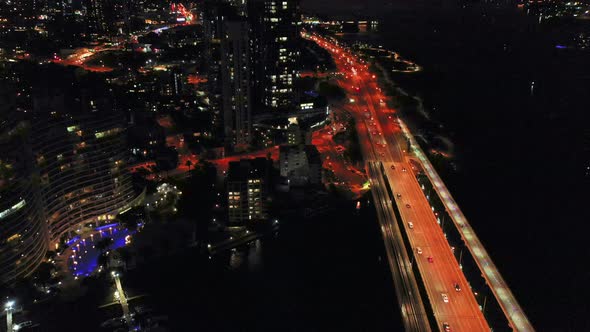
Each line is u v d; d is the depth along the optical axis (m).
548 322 169.25
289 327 177.50
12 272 186.50
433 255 199.75
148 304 186.88
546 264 198.88
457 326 161.25
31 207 194.25
